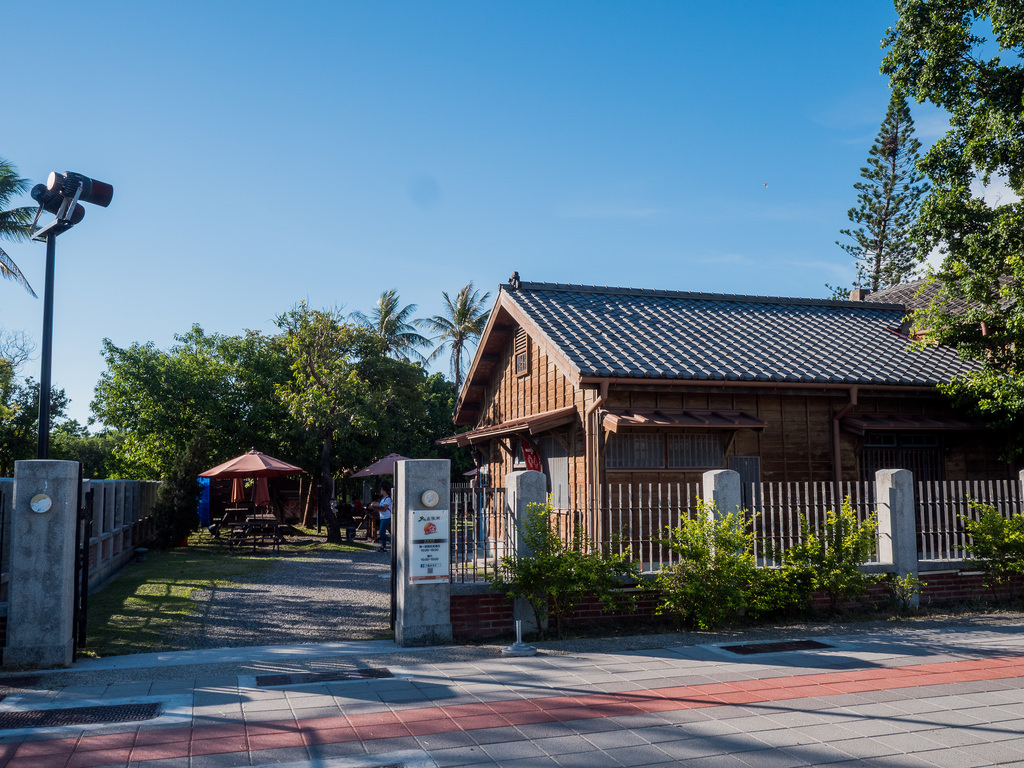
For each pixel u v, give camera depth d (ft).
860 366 46.47
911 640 29.19
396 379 99.96
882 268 127.34
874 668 24.72
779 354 46.73
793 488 44.52
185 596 38.99
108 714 19.77
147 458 88.63
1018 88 43.14
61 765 16.31
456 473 131.54
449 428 132.05
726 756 16.90
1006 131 42.22
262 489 75.41
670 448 43.11
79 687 22.36
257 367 92.12
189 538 78.13
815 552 33.42
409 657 26.37
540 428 44.09
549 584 29.25
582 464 43.86
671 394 43.21
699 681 23.12
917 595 35.58
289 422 87.04
